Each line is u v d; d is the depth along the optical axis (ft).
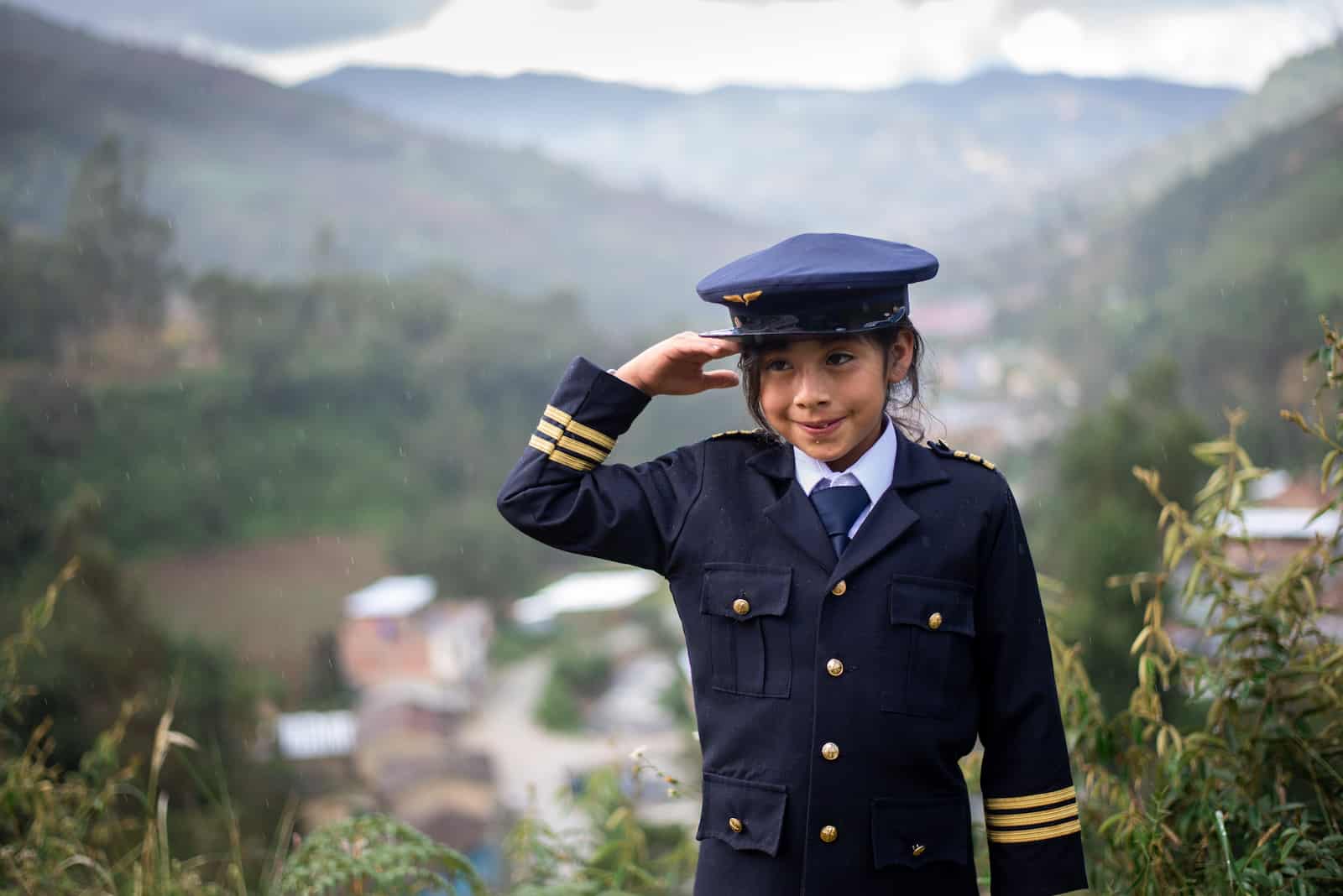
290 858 8.73
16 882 8.99
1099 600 39.11
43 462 149.59
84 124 575.38
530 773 113.91
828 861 5.26
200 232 508.12
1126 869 7.48
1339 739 7.23
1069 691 7.99
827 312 5.28
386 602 173.58
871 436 5.67
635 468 6.03
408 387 252.83
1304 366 7.13
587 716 141.59
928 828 5.34
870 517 5.51
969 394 231.71
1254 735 7.20
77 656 53.52
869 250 5.46
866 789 5.29
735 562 5.60
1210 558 7.65
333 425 241.35
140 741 39.78
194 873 9.89
